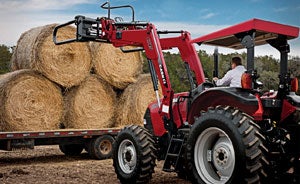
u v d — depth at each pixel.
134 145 6.27
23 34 10.58
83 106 10.59
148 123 6.84
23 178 6.87
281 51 5.42
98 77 10.91
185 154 5.22
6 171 7.73
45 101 9.93
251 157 4.52
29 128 9.68
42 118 9.88
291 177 5.31
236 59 6.12
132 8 6.82
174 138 6.07
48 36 9.98
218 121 4.83
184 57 6.93
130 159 6.40
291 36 5.29
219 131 4.91
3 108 9.38
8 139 8.93
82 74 10.48
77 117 10.52
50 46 9.98
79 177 7.06
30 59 9.88
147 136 6.29
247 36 4.99
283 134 5.22
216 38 5.37
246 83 4.87
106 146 10.30
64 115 10.38
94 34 6.90
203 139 5.09
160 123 6.50
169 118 6.34
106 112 11.00
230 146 4.84
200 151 5.12
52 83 10.10
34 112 9.74
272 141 5.15
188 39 6.87
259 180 4.56
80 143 10.10
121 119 11.15
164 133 6.47
